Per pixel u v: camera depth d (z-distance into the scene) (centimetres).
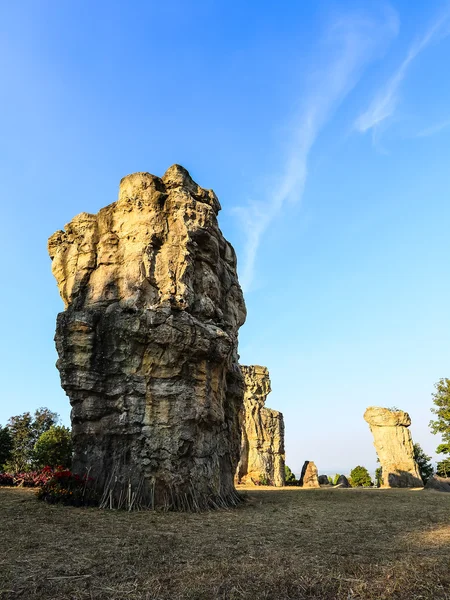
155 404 1738
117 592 721
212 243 2136
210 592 723
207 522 1395
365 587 743
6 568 832
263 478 5153
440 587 741
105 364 1809
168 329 1756
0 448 2927
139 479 1655
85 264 2009
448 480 3622
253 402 5594
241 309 2581
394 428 5112
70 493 1600
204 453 1780
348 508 1848
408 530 1284
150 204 2022
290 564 883
